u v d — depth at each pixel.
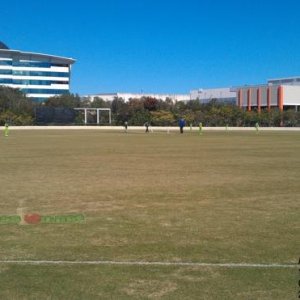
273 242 8.19
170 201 12.26
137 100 130.88
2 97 111.56
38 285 6.14
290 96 122.69
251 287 6.07
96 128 91.50
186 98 182.00
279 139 49.28
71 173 18.56
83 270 6.68
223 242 8.18
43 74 163.38
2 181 16.14
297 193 13.55
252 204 11.83
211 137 54.06
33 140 45.78
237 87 143.88
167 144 39.31
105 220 9.95
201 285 6.14
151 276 6.45
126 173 18.61
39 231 8.94
